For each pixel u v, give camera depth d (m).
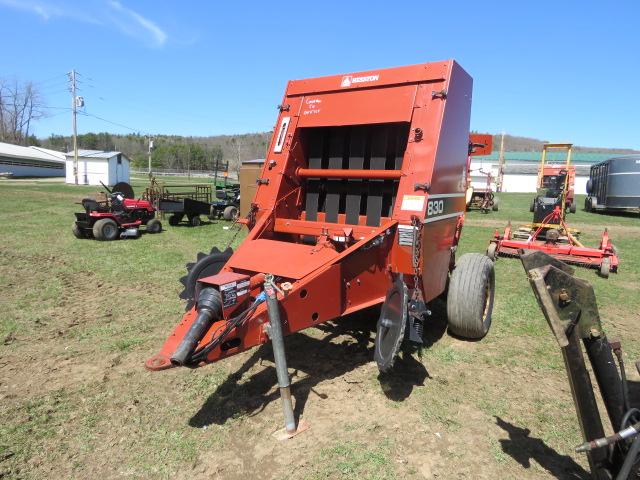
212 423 3.41
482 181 41.38
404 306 3.34
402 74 4.52
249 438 3.24
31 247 10.40
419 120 4.30
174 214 15.25
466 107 4.89
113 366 4.34
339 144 5.05
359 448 3.13
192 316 3.47
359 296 4.09
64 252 9.89
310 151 5.30
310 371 4.26
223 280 3.24
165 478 2.84
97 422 3.42
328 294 3.79
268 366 4.35
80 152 47.16
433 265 4.50
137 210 12.97
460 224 5.44
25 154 58.03
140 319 5.62
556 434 3.34
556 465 3.01
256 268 3.96
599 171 22.56
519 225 16.89
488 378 4.19
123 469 2.92
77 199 23.25
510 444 3.21
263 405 3.66
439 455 3.08
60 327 5.33
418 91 4.40
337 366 4.37
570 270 2.28
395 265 4.22
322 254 4.09
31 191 29.09
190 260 9.16
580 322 2.26
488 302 5.21
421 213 4.07
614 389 2.38
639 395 3.90
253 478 2.85
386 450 3.12
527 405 3.73
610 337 5.30
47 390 3.88
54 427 3.35
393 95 4.52
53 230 12.98
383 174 4.53
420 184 4.13
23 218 15.42
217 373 4.20
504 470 2.95
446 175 4.50
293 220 4.80
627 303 6.62
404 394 3.87
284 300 3.46
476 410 3.65
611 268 8.61
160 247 10.73
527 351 4.79
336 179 5.12
